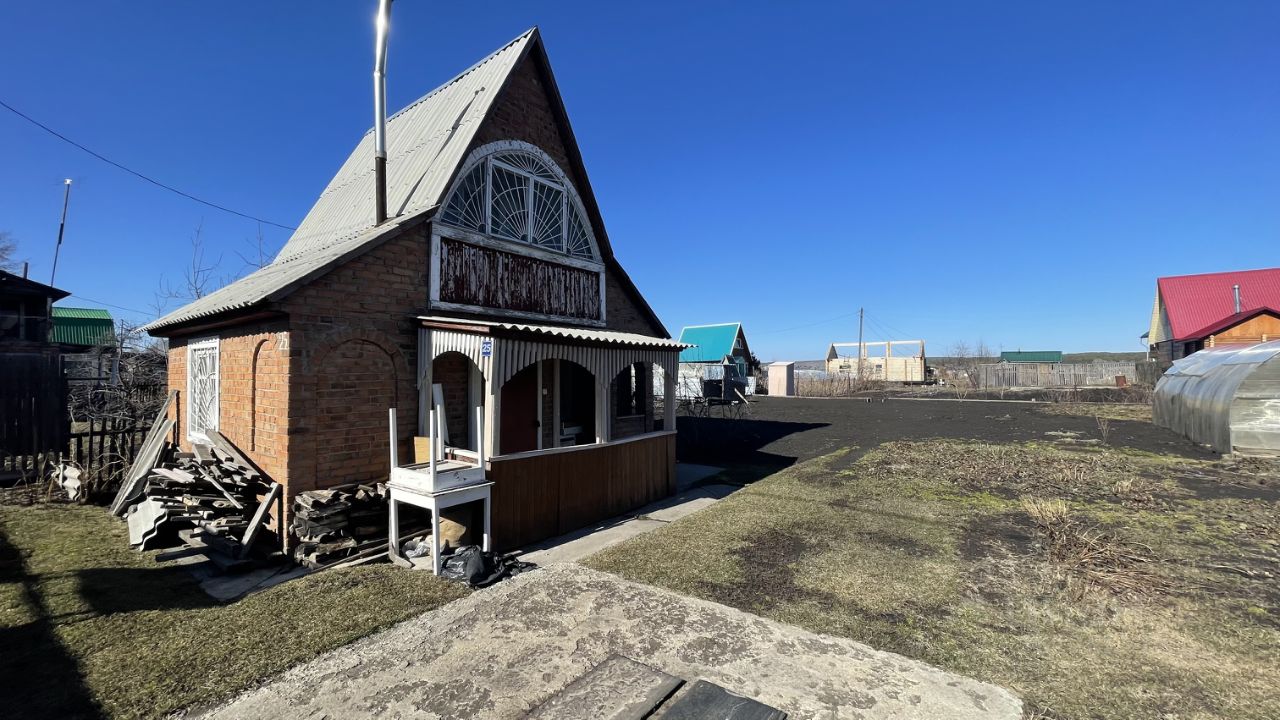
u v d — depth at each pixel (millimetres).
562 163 10141
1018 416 20047
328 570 5688
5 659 3869
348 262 6645
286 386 6129
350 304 6668
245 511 6449
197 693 3457
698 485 10469
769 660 3822
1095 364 39562
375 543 6324
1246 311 27875
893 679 3578
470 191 8414
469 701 3363
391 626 4406
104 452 9727
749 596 4930
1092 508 7648
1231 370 12328
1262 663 3766
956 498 8406
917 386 42969
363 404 6801
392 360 7129
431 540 6164
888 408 24625
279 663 3814
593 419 10656
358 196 9609
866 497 8492
